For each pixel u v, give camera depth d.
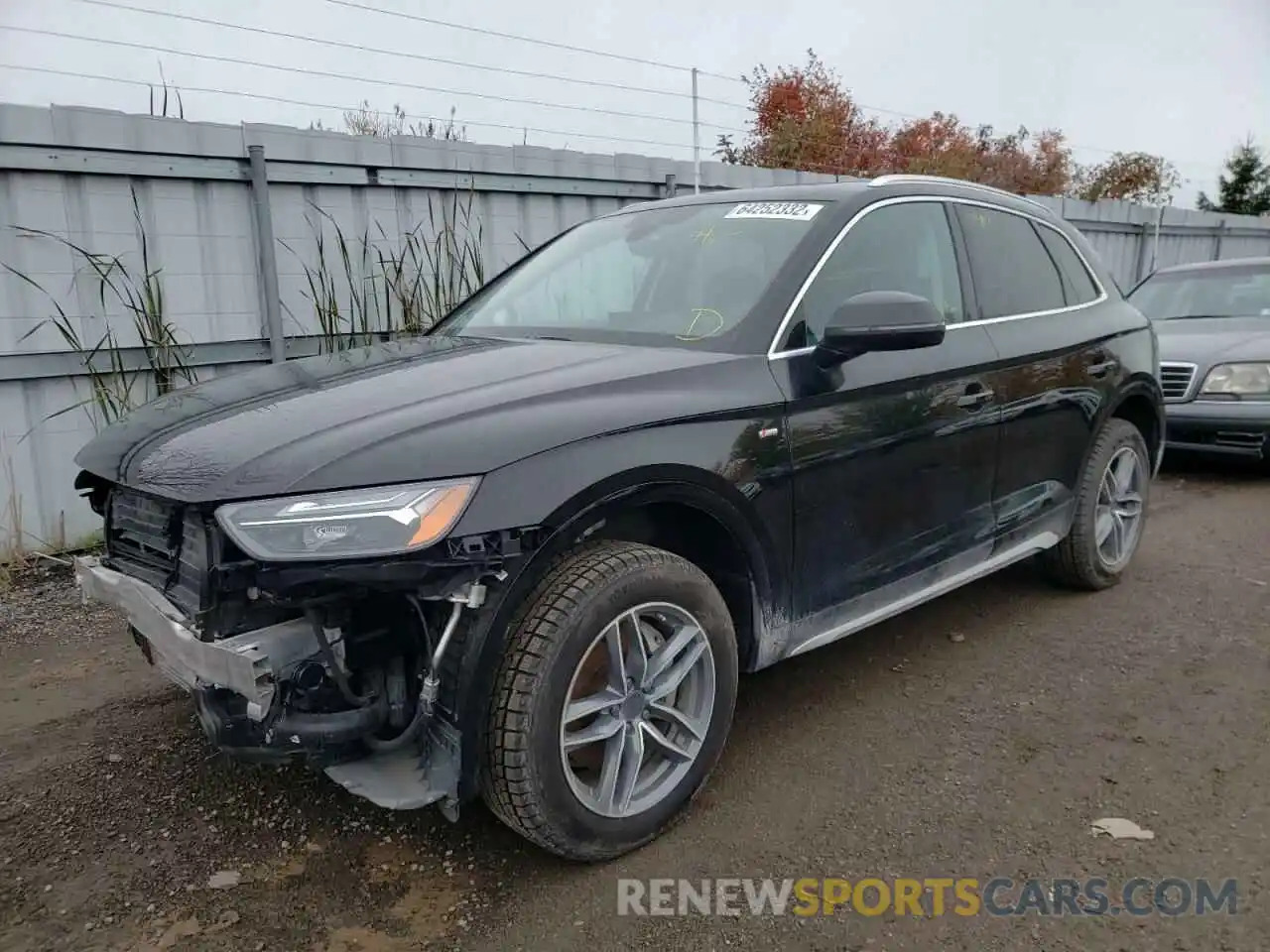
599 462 2.36
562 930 2.26
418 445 2.21
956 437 3.46
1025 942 2.19
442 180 6.51
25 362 5.06
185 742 3.21
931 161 21.30
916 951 2.17
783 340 2.95
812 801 2.80
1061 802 2.77
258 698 2.06
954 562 3.59
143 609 2.36
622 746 2.50
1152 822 2.66
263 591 2.16
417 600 2.24
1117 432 4.48
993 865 2.48
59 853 2.59
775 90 21.12
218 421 2.51
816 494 2.94
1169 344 7.32
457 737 2.22
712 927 2.26
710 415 2.64
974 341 3.62
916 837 2.61
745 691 3.56
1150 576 4.86
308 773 3.01
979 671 3.71
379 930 2.27
